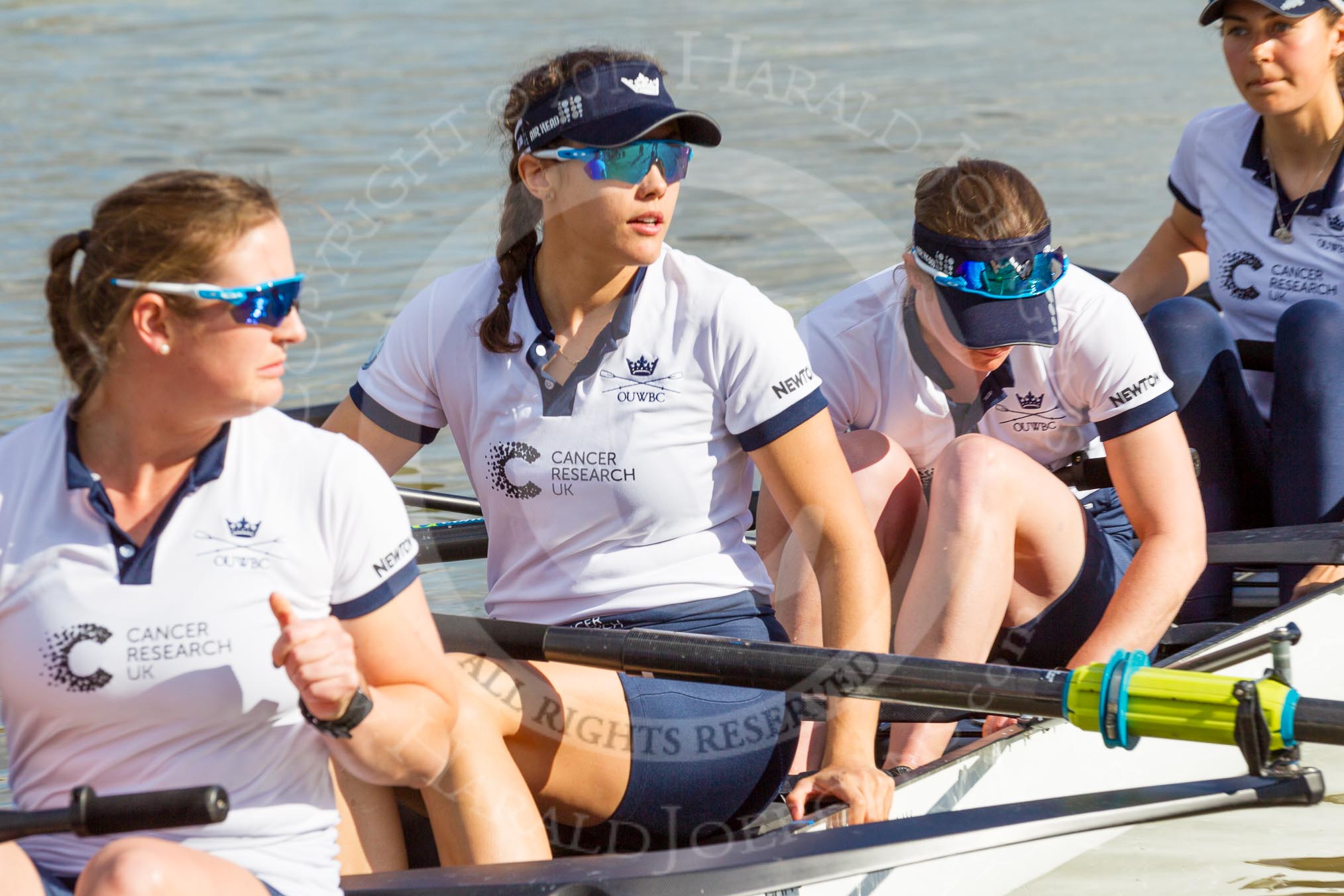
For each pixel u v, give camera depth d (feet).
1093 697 31.32
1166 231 59.62
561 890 27.89
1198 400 48.55
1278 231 53.47
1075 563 40.73
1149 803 32.09
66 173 124.26
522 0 204.74
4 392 76.18
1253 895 37.83
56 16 194.49
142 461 25.04
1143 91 152.35
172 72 163.73
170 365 24.14
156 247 23.56
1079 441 43.86
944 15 196.44
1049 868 39.22
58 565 24.80
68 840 25.48
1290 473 47.34
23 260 100.48
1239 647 33.58
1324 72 50.52
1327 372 46.70
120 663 24.68
